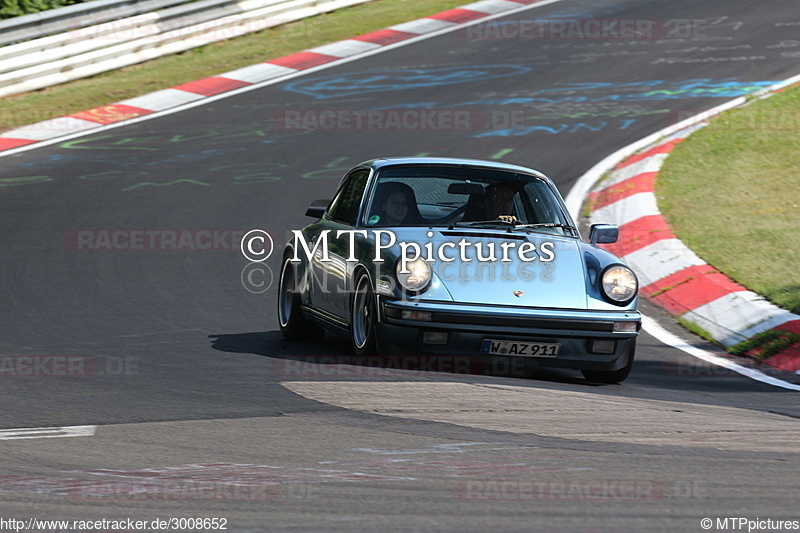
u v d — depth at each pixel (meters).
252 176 42.22
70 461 14.35
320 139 47.44
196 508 12.25
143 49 60.12
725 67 59.00
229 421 16.67
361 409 17.48
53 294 28.08
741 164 43.31
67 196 39.16
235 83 56.47
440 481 13.41
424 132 48.47
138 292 28.66
